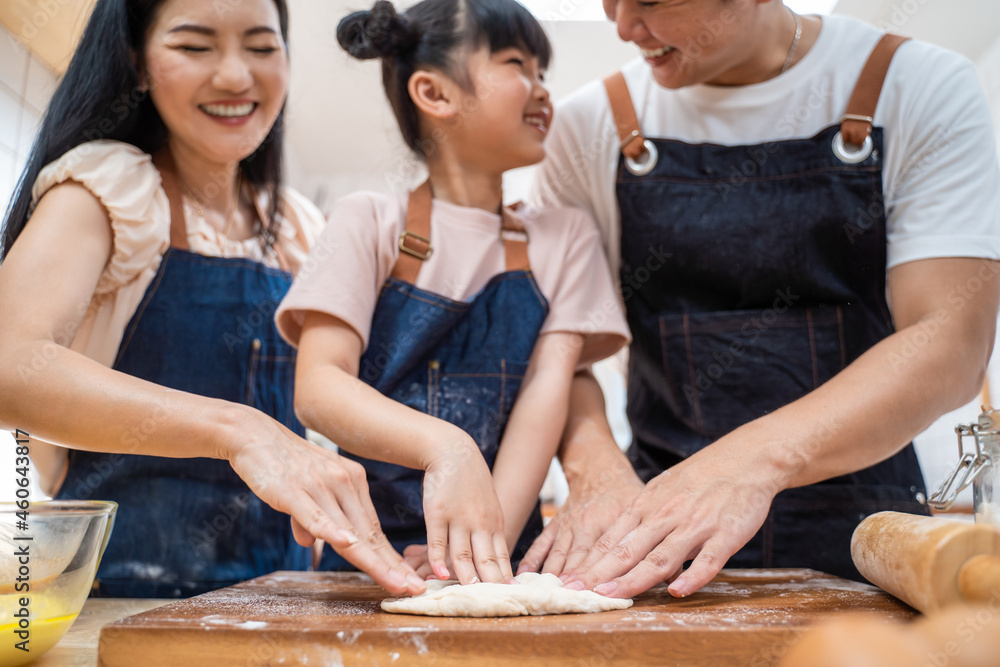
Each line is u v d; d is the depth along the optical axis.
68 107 1.07
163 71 1.06
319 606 0.76
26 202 1.06
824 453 0.89
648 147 1.24
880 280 1.14
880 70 1.14
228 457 0.82
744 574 1.00
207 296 1.16
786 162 1.18
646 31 1.08
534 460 1.05
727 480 0.87
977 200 1.05
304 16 2.49
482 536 0.85
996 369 1.56
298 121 3.11
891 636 0.37
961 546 0.61
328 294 1.02
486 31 1.13
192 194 1.22
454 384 1.09
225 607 0.74
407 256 1.11
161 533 1.09
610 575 0.81
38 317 0.89
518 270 1.15
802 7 2.03
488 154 1.16
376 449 0.93
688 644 0.59
